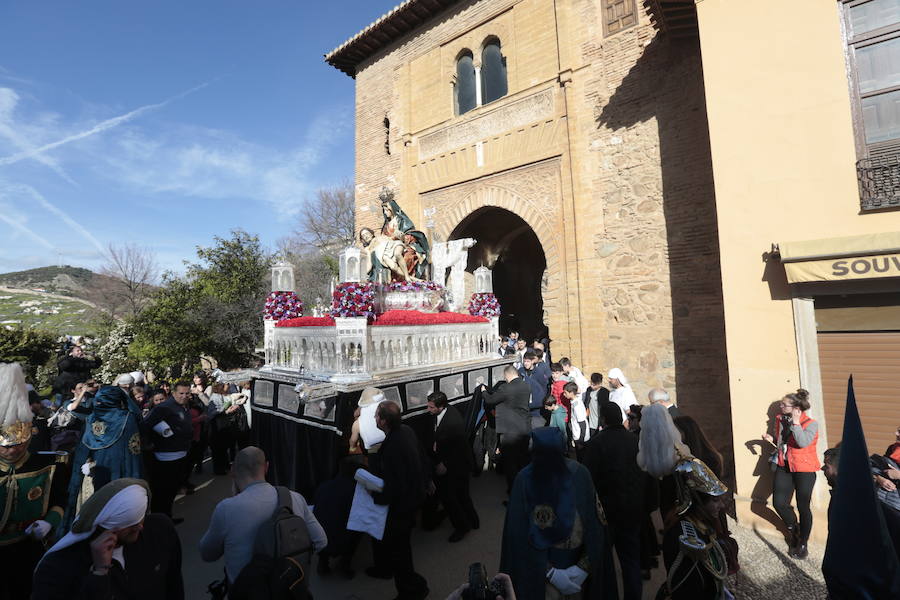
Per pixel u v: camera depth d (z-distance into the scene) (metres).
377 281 6.65
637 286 8.55
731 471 7.15
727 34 5.50
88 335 19.33
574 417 6.55
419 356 5.92
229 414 7.12
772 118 5.18
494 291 15.29
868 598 1.38
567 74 9.47
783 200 5.07
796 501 4.48
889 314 4.61
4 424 2.70
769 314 5.12
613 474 3.24
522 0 10.45
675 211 8.17
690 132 8.06
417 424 5.47
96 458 4.06
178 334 15.25
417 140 12.45
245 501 2.46
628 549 3.21
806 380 4.87
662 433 2.78
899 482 3.18
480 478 6.68
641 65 8.69
